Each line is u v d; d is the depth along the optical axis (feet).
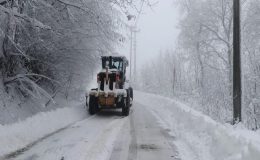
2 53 38.17
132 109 66.95
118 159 25.50
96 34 44.98
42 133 34.06
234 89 37.45
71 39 44.68
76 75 56.90
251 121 39.22
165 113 57.47
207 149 26.99
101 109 62.80
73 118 46.19
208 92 61.77
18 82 42.32
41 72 47.21
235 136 24.29
